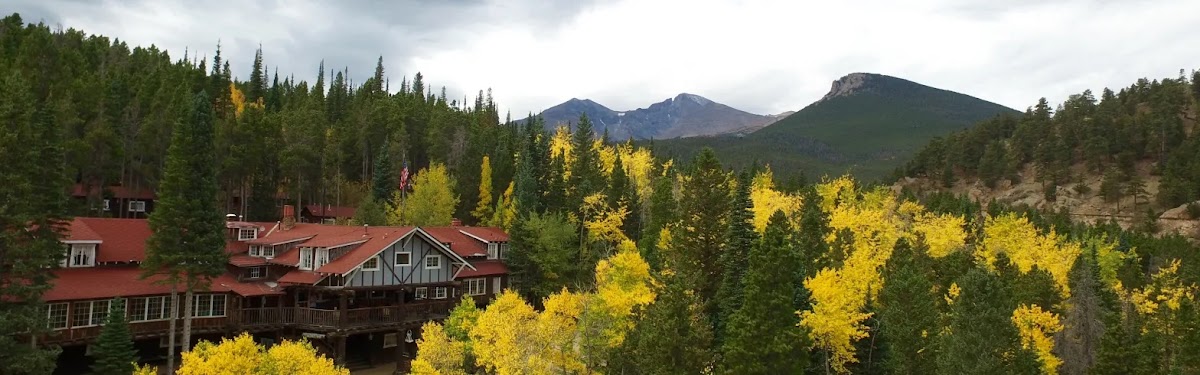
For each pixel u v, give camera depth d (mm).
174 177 45469
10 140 36906
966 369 35594
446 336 38812
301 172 83625
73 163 65812
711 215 55094
